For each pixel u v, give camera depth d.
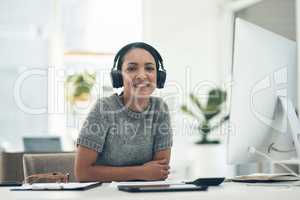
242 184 1.65
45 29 5.76
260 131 1.85
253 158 1.87
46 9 5.78
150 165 1.93
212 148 4.77
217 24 5.49
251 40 1.82
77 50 5.68
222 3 5.49
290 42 1.90
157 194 1.28
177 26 5.39
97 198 1.20
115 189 1.45
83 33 5.68
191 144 5.01
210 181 1.55
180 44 5.39
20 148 5.55
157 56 2.17
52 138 4.43
